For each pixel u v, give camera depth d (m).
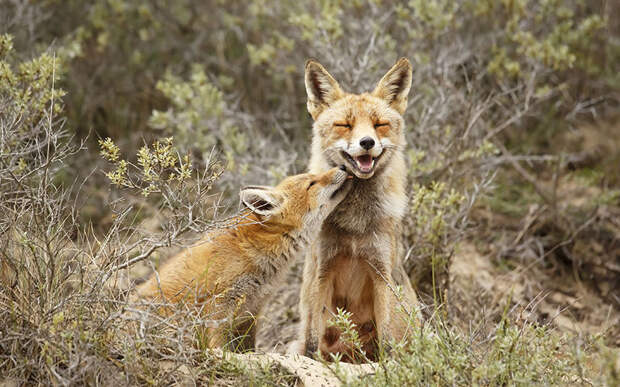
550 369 6.68
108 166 14.27
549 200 13.73
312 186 8.55
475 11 14.37
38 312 6.57
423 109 12.29
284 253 8.40
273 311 11.23
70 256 7.48
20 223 7.32
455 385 6.12
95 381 5.98
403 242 10.64
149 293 7.69
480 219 13.71
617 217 13.70
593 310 11.83
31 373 6.28
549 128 15.66
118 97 15.73
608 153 15.39
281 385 6.60
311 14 14.53
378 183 8.77
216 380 6.63
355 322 9.26
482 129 12.88
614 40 16.56
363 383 6.18
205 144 12.83
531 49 12.93
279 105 15.91
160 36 16.48
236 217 8.02
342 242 8.87
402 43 14.34
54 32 15.44
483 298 11.05
